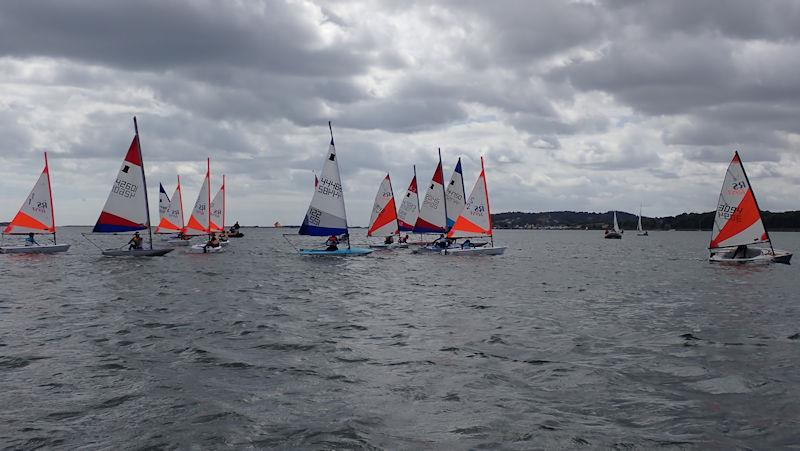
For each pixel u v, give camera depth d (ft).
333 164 141.08
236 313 63.00
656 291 87.15
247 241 332.19
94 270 116.37
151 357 41.32
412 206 199.00
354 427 27.07
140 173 139.64
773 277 108.68
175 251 189.57
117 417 28.37
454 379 35.60
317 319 59.26
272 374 36.78
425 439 25.59
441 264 139.85
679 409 29.68
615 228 506.07
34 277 101.30
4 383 34.27
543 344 46.39
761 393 32.50
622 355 42.32
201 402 30.83
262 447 24.66
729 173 129.18
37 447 24.43
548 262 162.91
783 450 24.25
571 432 26.40
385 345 45.93
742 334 50.93
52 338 48.08
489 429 26.78
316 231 141.90
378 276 110.11
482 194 151.94
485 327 54.65
